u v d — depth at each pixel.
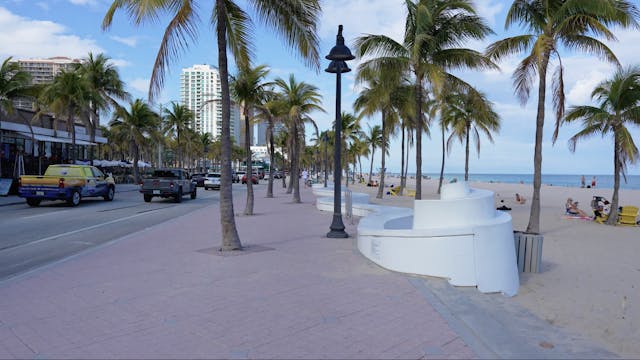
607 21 13.99
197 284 6.43
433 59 16.84
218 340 4.31
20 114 30.23
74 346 4.15
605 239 14.93
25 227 13.50
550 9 14.25
